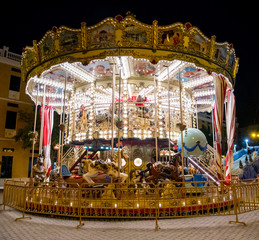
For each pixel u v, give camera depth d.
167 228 6.27
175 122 13.36
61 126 10.23
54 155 26.31
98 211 7.25
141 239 5.32
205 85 14.09
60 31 9.19
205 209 7.68
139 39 8.75
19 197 8.36
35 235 5.65
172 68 11.54
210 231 5.96
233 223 6.80
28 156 26.30
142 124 12.54
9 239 5.33
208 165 14.57
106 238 5.39
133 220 7.21
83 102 17.48
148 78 13.07
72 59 9.19
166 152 15.27
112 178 9.01
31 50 10.43
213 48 9.69
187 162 14.14
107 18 8.59
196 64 9.34
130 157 12.33
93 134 12.18
